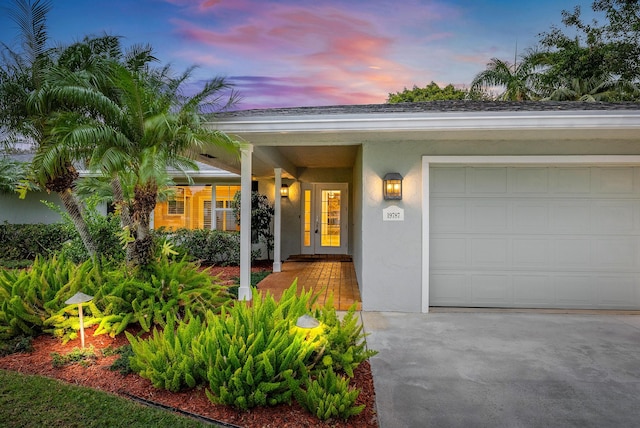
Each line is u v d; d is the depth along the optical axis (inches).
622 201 236.5
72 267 198.7
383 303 235.9
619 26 636.7
